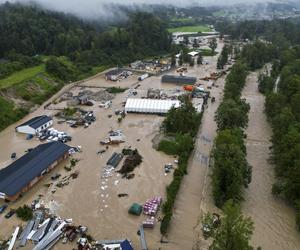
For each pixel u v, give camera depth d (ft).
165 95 536.83
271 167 325.42
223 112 365.40
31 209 263.90
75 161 333.62
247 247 185.06
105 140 379.14
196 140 380.99
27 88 525.75
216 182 265.54
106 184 297.33
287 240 239.09
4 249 225.97
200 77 653.71
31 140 389.19
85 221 252.62
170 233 242.37
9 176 289.33
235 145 288.30
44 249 222.89
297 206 246.68
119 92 565.53
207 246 231.09
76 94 560.20
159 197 277.85
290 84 448.24
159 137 383.04
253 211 265.54
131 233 241.55
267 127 419.74
